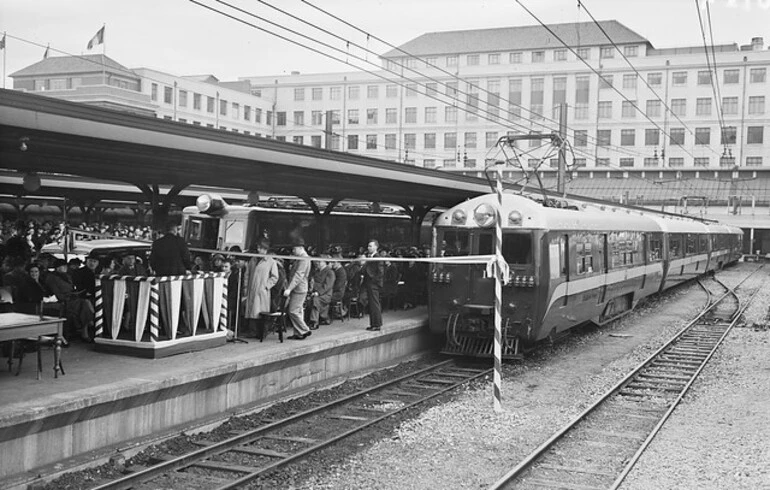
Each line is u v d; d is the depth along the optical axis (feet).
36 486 25.03
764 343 59.06
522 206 49.19
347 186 58.54
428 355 53.36
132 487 25.73
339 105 249.14
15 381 30.04
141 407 30.32
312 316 48.98
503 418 35.78
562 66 231.50
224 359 35.68
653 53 246.27
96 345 36.96
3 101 28.73
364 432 33.58
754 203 193.88
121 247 55.36
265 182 55.11
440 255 51.08
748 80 221.25
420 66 249.34
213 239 67.67
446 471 28.09
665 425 34.71
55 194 69.77
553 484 26.73
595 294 58.85
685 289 111.55
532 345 53.31
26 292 36.19
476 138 237.86
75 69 190.29
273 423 33.35
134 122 33.42
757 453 30.01
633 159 229.86
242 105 230.89
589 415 36.50
